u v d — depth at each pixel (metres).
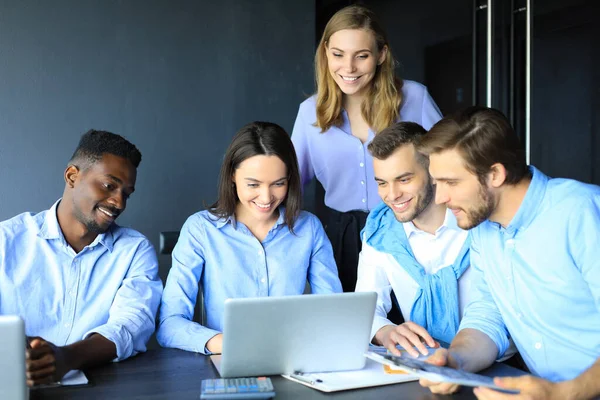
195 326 1.90
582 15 3.48
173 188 3.62
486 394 1.39
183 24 3.58
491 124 1.58
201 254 2.11
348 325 1.63
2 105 3.30
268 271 2.13
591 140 3.49
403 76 3.76
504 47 3.60
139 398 1.48
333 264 2.23
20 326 1.35
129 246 2.06
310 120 2.68
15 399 1.37
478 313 1.83
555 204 1.64
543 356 1.71
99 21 3.44
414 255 2.17
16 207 3.36
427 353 1.74
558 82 3.53
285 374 1.65
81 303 2.00
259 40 3.72
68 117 3.41
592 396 1.43
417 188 2.04
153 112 3.56
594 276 1.58
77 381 1.59
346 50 2.45
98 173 1.95
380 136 2.04
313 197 3.80
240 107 3.71
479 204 1.63
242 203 2.11
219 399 1.45
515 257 1.71
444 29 3.73
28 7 3.32
